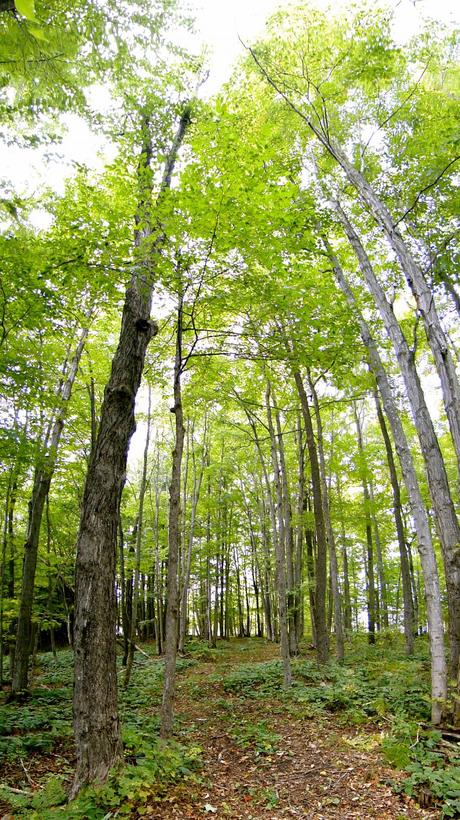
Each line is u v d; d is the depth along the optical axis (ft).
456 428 23.00
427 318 23.75
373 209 25.16
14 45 15.92
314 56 25.79
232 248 17.49
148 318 20.49
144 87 23.45
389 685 24.50
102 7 17.94
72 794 14.03
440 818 12.60
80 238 17.76
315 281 23.95
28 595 30.50
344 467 46.88
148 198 17.94
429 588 20.58
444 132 23.62
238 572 94.38
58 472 36.01
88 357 36.99
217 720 23.71
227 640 76.79
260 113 28.48
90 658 15.28
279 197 16.34
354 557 78.13
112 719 15.12
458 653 21.27
